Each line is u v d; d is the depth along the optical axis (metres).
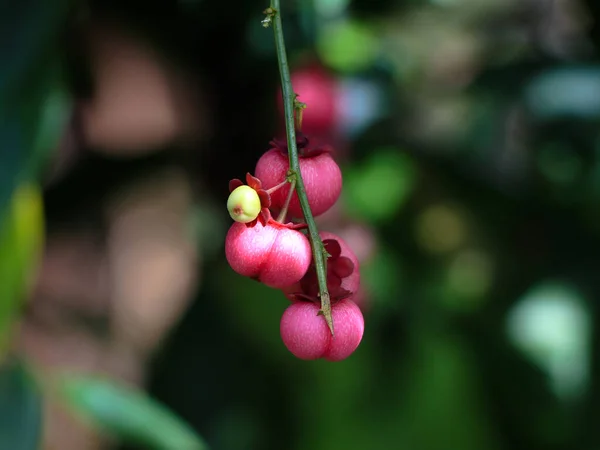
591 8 0.46
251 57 0.44
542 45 0.49
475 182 0.51
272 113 0.45
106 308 0.49
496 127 0.50
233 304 0.52
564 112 0.47
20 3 0.35
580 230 0.50
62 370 0.44
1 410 0.38
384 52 0.50
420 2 0.50
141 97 0.44
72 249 0.48
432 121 0.51
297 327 0.25
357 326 0.26
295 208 0.26
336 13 0.45
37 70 0.36
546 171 0.50
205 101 0.45
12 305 0.39
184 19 0.42
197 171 0.48
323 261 0.25
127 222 0.49
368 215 0.52
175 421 0.40
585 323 0.52
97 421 0.39
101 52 0.42
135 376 0.51
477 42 0.52
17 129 0.36
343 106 0.46
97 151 0.45
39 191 0.42
